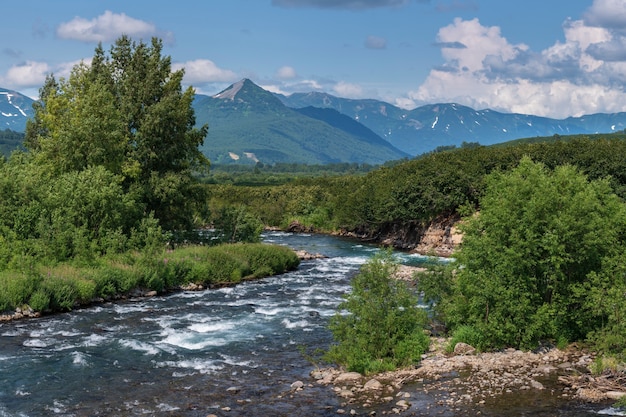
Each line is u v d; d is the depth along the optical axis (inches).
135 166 2206.0
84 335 1140.5
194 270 1787.6
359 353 918.4
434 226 3253.0
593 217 1047.0
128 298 1547.7
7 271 1453.0
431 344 1035.9
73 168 2122.3
